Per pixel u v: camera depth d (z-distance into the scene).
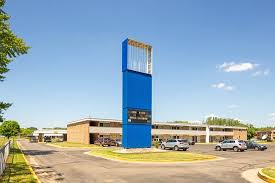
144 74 36.97
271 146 66.00
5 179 14.17
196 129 90.50
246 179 16.36
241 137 103.56
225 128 98.19
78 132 75.50
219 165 23.45
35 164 23.30
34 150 43.50
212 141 94.06
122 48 36.12
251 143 49.50
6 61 26.80
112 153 33.12
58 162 25.19
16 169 18.42
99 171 19.30
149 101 37.22
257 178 16.75
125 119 34.91
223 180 15.95
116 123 72.75
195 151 42.75
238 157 31.91
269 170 18.45
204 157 29.38
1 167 15.81
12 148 44.16
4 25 25.50
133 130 35.16
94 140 69.62
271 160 28.47
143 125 36.28
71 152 39.12
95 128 69.25
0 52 26.11
